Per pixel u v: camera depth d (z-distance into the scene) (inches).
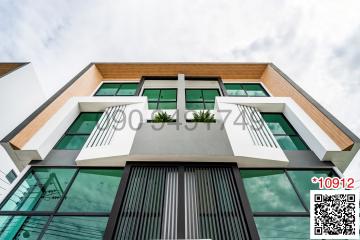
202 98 421.4
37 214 193.8
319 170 239.9
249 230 169.6
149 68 468.8
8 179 344.2
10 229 185.9
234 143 243.0
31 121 255.0
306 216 191.3
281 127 308.2
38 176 233.6
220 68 468.1
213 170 225.8
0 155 341.7
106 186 223.6
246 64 461.4
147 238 165.2
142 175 219.3
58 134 279.3
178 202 190.2
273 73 426.9
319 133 263.9
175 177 217.6
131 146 239.0
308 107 299.7
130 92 443.5
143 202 191.2
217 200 193.9
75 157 253.9
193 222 176.6
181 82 416.8
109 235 164.9
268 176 233.0
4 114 361.7
